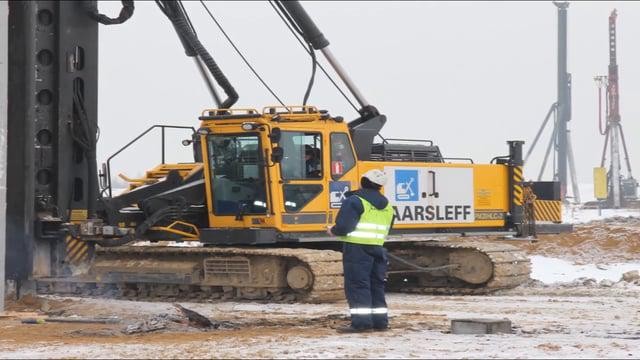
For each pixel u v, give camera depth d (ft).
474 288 201.57
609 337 121.60
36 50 186.80
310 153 186.50
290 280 177.99
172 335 124.88
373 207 125.39
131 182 205.36
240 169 186.39
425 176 202.49
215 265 185.06
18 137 183.93
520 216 216.33
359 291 125.29
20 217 184.03
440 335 121.90
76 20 190.70
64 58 188.65
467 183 209.56
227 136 187.42
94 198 190.70
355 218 124.67
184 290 190.70
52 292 188.34
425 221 202.18
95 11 190.90
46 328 135.95
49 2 189.06
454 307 167.12
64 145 188.75
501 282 196.95
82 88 191.11
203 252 185.78
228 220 187.83
